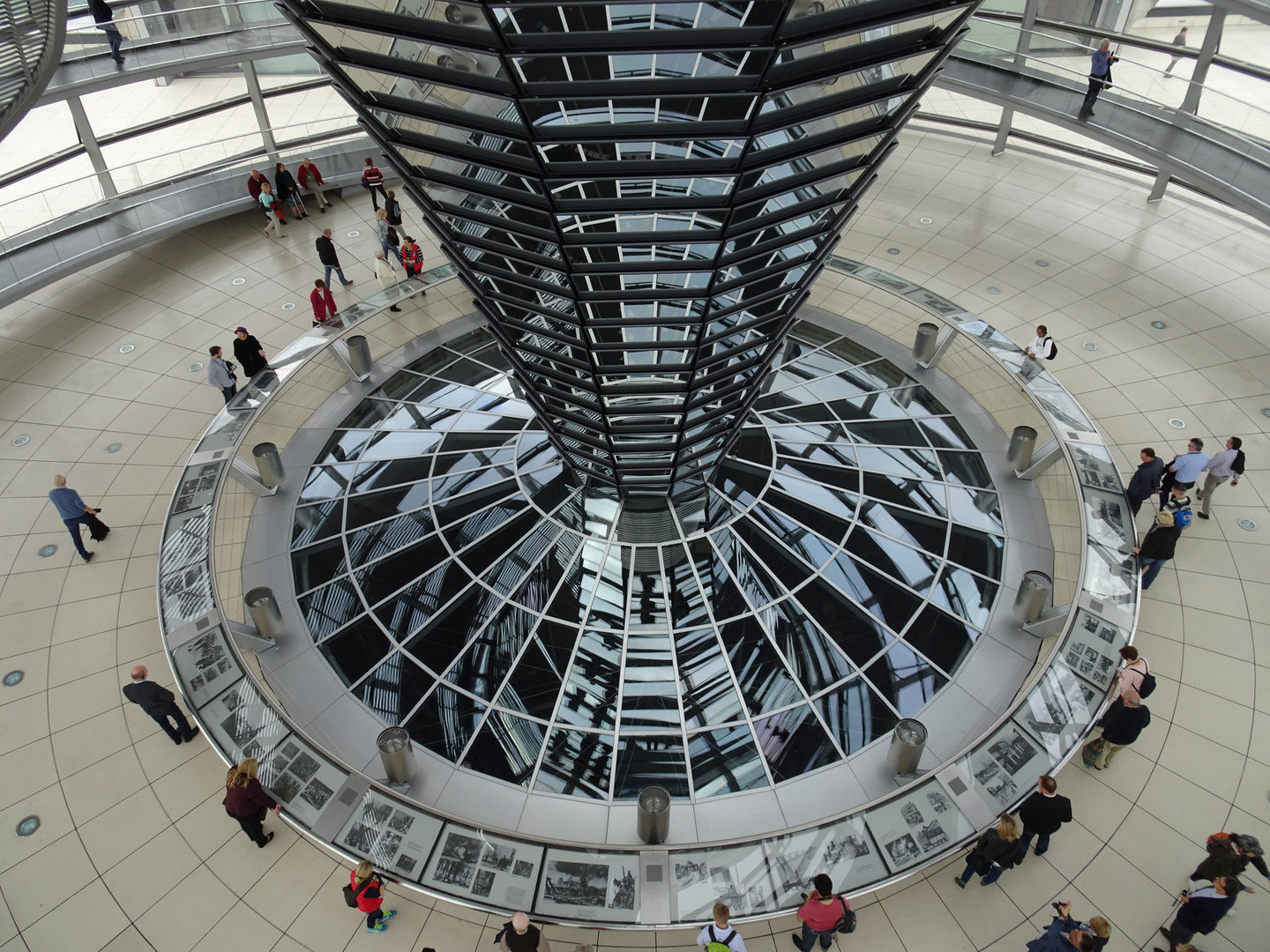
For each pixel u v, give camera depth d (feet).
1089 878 39.50
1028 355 60.75
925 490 56.49
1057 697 42.55
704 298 41.37
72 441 64.34
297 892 39.63
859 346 67.31
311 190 88.33
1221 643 49.11
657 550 52.39
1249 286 74.74
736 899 36.91
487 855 38.32
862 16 29.32
